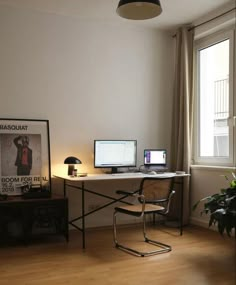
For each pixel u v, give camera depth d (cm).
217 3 391
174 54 484
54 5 392
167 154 482
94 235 399
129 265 294
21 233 357
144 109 470
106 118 445
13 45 397
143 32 470
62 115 421
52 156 414
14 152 395
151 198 335
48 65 414
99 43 442
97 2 384
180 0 382
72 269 285
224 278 265
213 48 438
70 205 424
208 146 445
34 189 383
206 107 449
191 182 452
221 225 305
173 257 315
